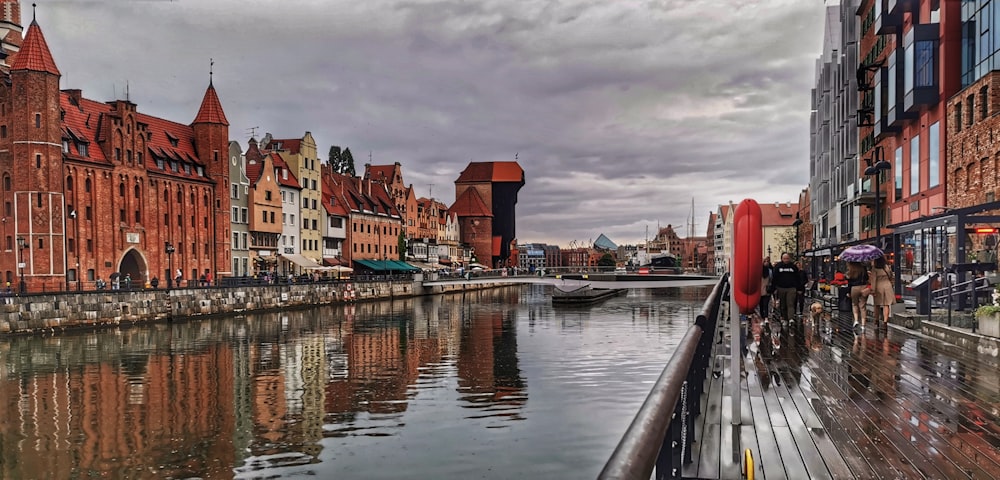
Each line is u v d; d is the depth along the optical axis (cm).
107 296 5566
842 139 6844
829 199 7781
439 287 11631
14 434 2489
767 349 1562
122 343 4797
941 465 705
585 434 2377
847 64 6359
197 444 2350
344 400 3000
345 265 11175
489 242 18388
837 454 741
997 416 916
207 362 4038
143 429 2552
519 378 3447
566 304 8956
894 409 955
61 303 5178
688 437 677
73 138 6419
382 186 13225
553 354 4266
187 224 7762
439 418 2630
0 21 7450
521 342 4897
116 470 2091
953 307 2141
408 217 13912
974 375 1223
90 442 2383
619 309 8106
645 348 4506
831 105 7475
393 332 5603
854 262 1944
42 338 4900
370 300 9438
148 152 7338
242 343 4866
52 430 2536
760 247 758
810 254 4956
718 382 1129
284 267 9581
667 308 8219
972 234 2556
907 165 4303
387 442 2323
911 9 4019
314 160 10362
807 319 2314
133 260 7250
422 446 2266
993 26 3067
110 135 6756
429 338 5188
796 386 1123
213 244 8156
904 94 4038
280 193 9456
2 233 6000
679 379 412
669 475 484
